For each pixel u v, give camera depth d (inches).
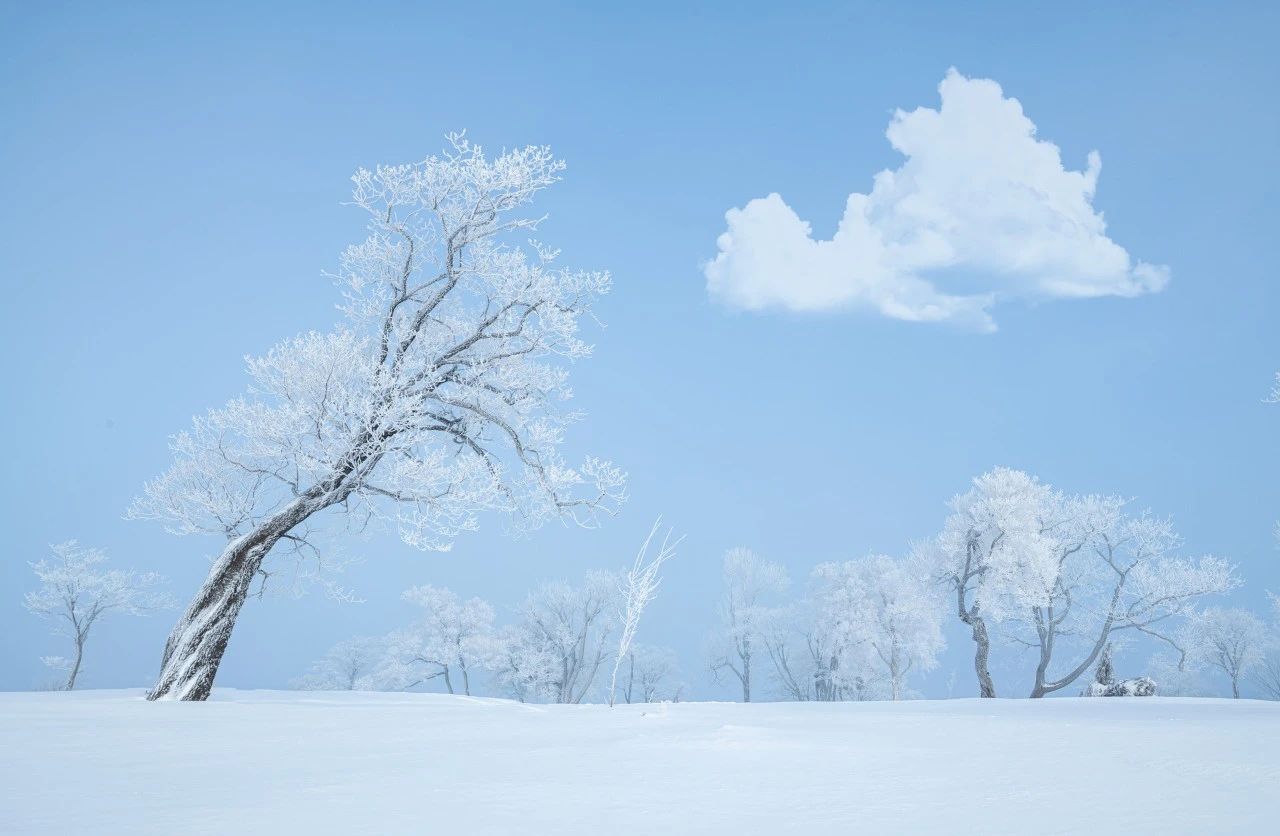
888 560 2011.6
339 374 675.4
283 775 181.8
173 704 471.2
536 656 2268.7
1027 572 1486.2
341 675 2410.2
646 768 188.2
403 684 2332.7
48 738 267.6
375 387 666.8
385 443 660.1
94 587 1592.0
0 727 300.5
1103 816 127.3
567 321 729.6
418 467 669.3
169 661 591.8
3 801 148.6
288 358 660.7
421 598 2393.0
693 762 198.2
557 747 234.4
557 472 717.9
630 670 2362.2
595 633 2283.5
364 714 388.2
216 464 687.7
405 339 713.6
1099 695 1187.9
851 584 2021.4
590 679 2274.9
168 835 116.7
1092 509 1560.0
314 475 666.2
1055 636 1553.9
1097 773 175.3
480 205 731.4
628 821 126.9
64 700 520.7
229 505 676.1
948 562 1540.4
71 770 192.7
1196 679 1539.1
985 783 163.6
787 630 2279.8
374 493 678.5
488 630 2400.3
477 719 352.5
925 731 283.0
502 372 728.3
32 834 117.4
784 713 450.6
